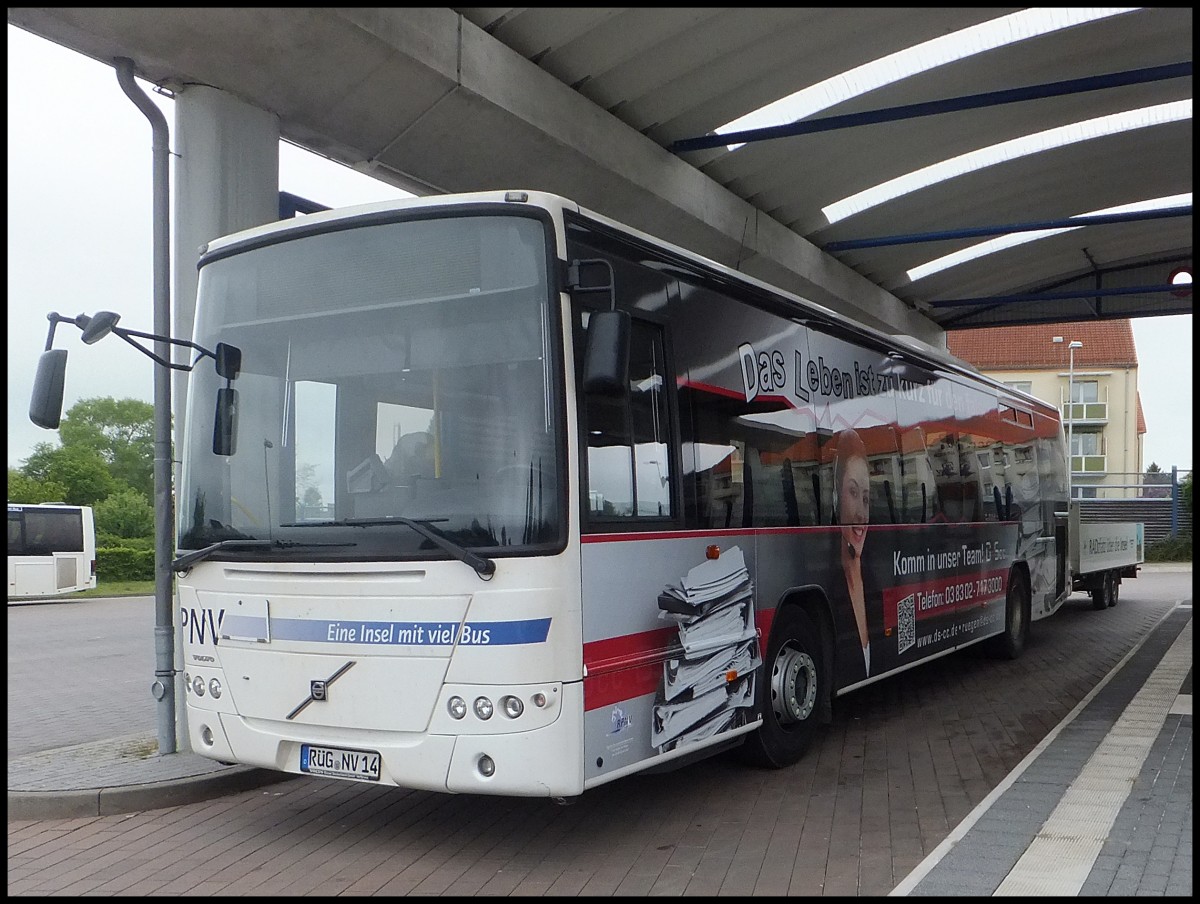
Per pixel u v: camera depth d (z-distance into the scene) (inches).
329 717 223.0
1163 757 298.8
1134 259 863.7
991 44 456.1
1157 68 430.3
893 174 575.5
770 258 595.2
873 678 350.0
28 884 214.8
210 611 241.6
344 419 229.1
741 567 274.8
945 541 423.5
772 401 300.4
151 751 317.4
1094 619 747.4
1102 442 2242.9
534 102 395.2
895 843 232.7
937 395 431.8
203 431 247.6
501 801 272.2
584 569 214.1
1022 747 327.9
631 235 244.4
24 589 1182.3
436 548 213.3
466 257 224.4
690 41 402.9
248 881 215.2
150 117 310.8
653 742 233.9
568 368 214.5
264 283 244.8
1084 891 193.2
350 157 381.7
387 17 328.8
